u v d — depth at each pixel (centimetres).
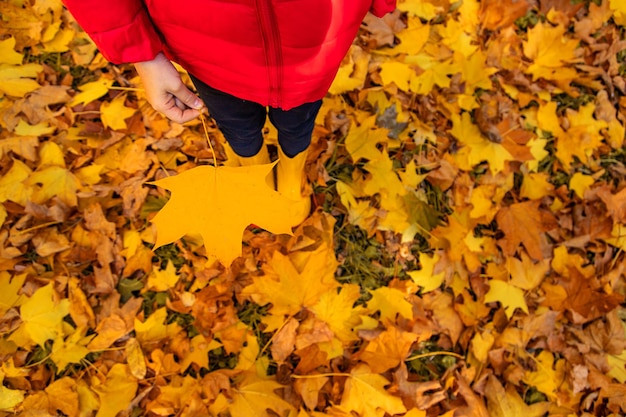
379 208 167
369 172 170
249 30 84
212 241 104
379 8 100
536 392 150
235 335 149
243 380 143
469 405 143
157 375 140
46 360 142
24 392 136
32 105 169
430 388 145
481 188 171
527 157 172
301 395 141
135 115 172
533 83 190
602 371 149
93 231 155
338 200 169
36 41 179
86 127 168
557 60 191
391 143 176
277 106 108
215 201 101
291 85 100
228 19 82
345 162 173
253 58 91
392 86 182
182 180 99
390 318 151
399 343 145
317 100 118
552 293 158
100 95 172
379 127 177
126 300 153
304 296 149
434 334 155
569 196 176
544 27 201
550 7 203
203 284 154
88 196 159
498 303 159
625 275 164
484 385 147
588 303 155
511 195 174
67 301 147
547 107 184
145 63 90
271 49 89
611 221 167
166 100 100
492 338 152
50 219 155
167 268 155
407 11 195
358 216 166
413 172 170
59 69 179
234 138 133
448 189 172
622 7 201
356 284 159
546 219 166
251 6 80
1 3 182
